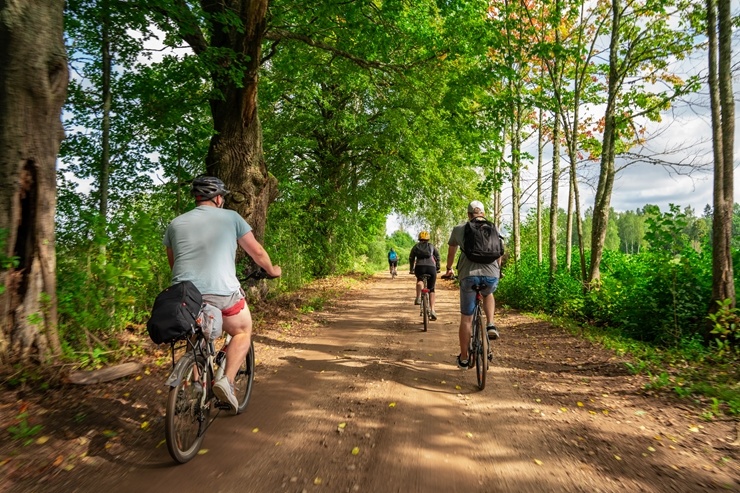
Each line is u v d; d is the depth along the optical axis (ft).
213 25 31.58
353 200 80.69
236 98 31.96
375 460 11.21
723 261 22.59
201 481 10.07
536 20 39.42
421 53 42.04
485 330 17.60
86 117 26.89
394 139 68.95
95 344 18.43
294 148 68.95
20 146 14.92
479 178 81.15
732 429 12.80
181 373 10.63
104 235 18.90
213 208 12.52
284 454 11.50
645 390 16.48
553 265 42.42
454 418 14.12
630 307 27.91
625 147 40.83
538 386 17.56
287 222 55.52
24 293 15.14
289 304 39.32
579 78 41.04
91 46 25.96
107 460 10.89
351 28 37.09
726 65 22.06
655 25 33.24
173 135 30.35
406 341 26.68
